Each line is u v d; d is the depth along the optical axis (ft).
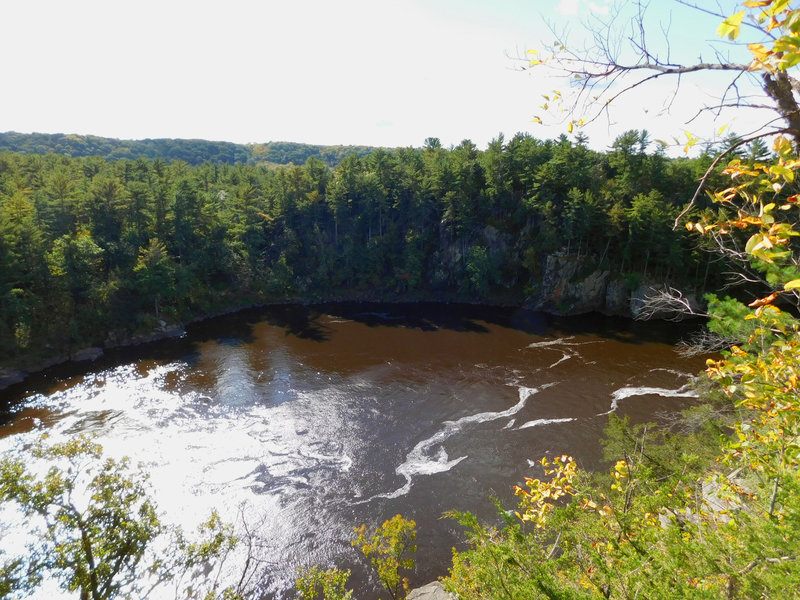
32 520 86.63
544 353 190.70
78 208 226.38
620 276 238.68
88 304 199.11
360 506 101.19
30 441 122.83
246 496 104.32
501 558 38.60
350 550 89.61
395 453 120.98
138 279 214.90
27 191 240.12
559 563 39.34
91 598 55.83
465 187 279.90
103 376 168.96
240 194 296.92
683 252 208.23
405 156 326.44
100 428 131.44
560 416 137.39
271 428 133.59
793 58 9.95
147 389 158.61
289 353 195.52
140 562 83.82
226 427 133.90
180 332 220.64
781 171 12.33
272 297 280.51
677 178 234.58
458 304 278.46
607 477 79.97
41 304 183.11
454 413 141.69
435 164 291.99
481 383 162.81
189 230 250.57
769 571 28.86
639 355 184.44
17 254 180.04
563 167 251.19
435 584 77.30
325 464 116.26
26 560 60.49
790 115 12.52
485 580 39.93
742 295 196.65
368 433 130.93
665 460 77.82
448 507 100.32
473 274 269.23
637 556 34.42
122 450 120.57
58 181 221.25
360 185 299.99
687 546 32.12
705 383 90.22
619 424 88.48
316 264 296.71
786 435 26.76
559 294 251.80
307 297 285.23
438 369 176.86
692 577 31.63
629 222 220.84
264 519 97.30
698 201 166.30
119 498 59.36
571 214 234.58
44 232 206.69
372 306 277.03
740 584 29.48
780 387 21.31
